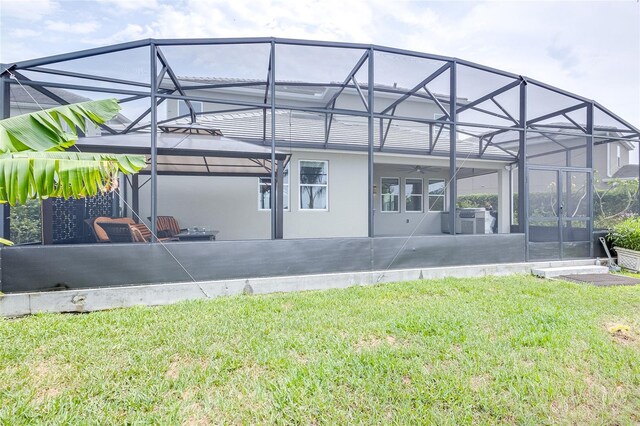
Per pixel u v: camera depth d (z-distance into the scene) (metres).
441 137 12.50
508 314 4.46
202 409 2.46
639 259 7.95
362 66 7.20
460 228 14.12
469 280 6.55
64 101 6.25
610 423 2.35
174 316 4.32
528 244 7.71
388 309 4.66
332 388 2.68
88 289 4.89
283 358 3.16
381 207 14.62
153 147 5.50
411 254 6.70
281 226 7.32
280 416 2.37
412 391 2.64
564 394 2.64
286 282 5.85
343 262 6.23
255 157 7.16
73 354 3.23
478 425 2.28
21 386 2.71
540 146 9.84
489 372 2.94
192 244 5.38
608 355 3.28
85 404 2.50
